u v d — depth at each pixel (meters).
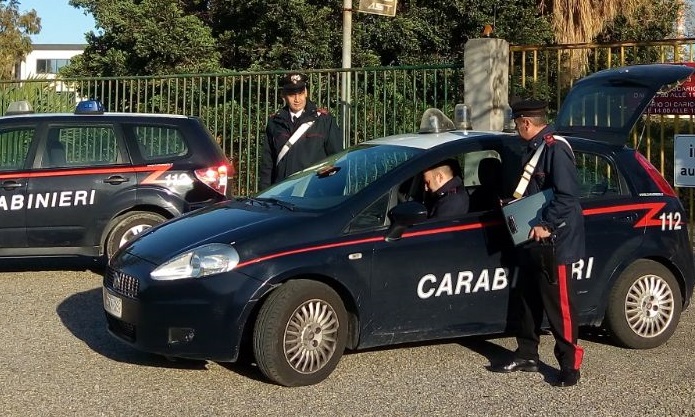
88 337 6.86
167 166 9.08
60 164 8.88
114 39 17.44
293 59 16.77
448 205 6.08
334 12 17.55
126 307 5.73
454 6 16.66
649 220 6.48
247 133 12.73
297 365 5.58
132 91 13.45
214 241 5.61
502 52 10.30
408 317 5.90
